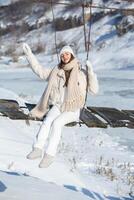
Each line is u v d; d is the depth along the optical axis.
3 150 13.16
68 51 8.30
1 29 78.75
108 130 20.17
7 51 68.62
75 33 68.31
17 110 16.39
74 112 8.23
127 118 15.52
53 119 8.16
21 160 12.14
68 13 75.19
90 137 18.44
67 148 15.91
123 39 60.84
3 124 18.20
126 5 69.50
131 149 16.77
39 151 7.99
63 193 8.58
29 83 38.19
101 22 68.25
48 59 60.47
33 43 69.94
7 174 9.63
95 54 57.41
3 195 7.60
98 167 13.54
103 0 73.62
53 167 12.11
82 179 11.91
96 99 27.92
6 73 50.12
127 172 13.33
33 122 20.05
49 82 8.34
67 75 8.30
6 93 27.62
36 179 9.58
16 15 81.19
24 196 7.76
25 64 58.12
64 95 8.27
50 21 76.88
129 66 51.03
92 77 8.23
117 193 11.20
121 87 33.78
